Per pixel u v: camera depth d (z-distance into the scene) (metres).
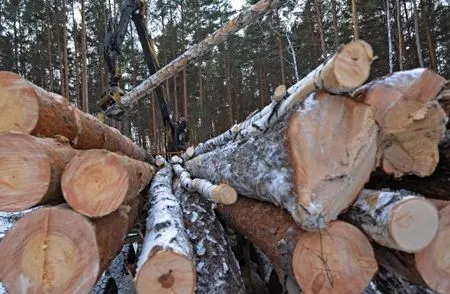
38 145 1.73
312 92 2.05
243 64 23.77
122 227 2.38
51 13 19.48
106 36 6.64
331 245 1.91
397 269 2.10
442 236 1.87
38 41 21.12
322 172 1.90
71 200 1.77
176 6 24.05
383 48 17.91
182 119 9.34
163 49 23.30
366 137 1.98
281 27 16.67
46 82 22.12
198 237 3.21
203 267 2.90
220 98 26.73
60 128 2.21
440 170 2.43
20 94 1.85
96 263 1.77
